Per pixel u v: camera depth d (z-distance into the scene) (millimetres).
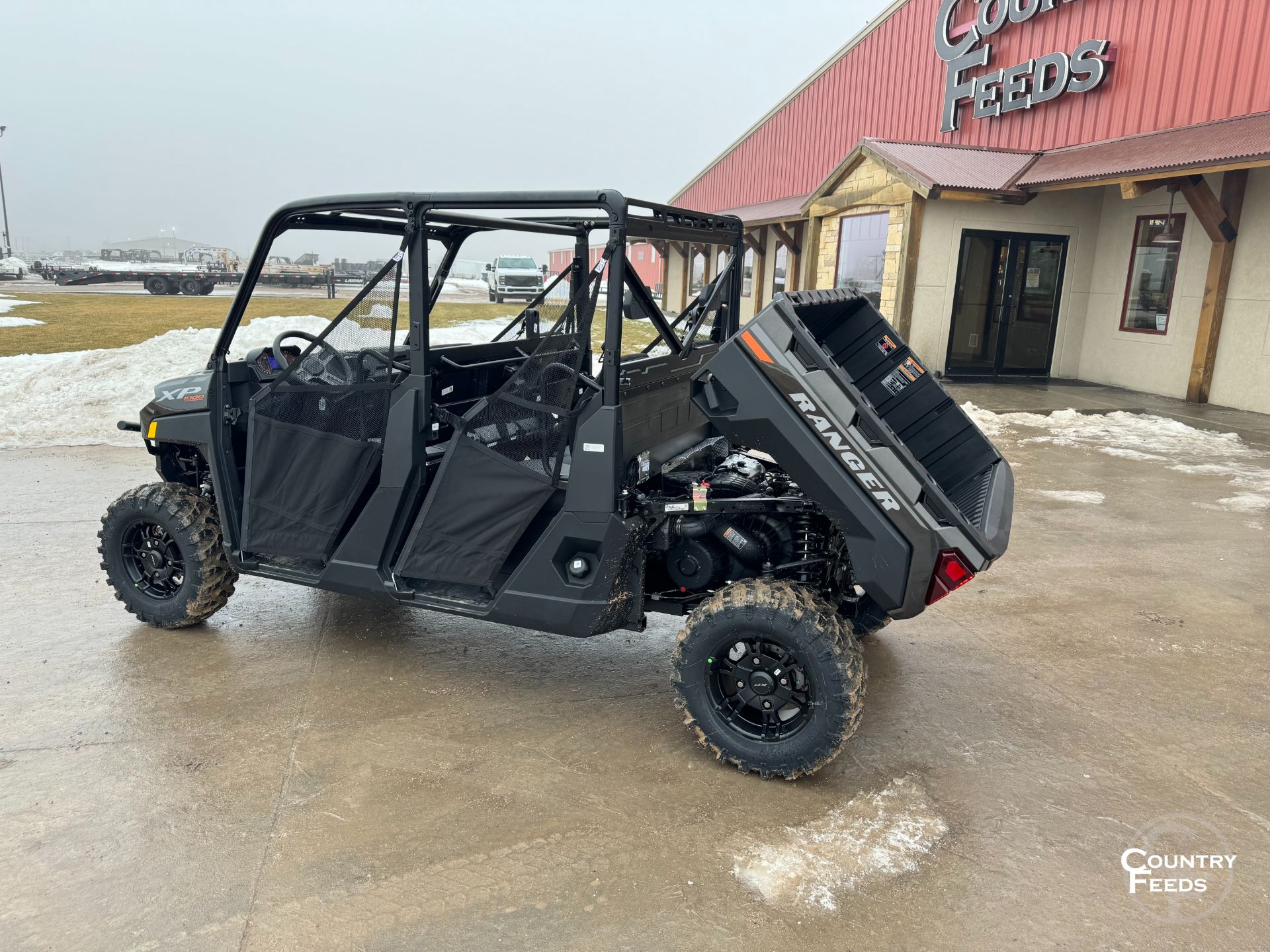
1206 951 2314
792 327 2877
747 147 24859
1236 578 5234
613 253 2973
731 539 3328
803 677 3102
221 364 3854
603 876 2576
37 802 2889
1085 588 5066
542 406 3199
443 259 4277
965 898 2508
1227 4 10508
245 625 4434
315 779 3057
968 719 3576
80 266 37844
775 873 2604
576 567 3246
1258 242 10352
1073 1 12844
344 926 2355
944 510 2842
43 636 4219
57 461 7699
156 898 2455
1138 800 3012
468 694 3744
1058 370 13578
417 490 3553
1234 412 10523
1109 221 12812
